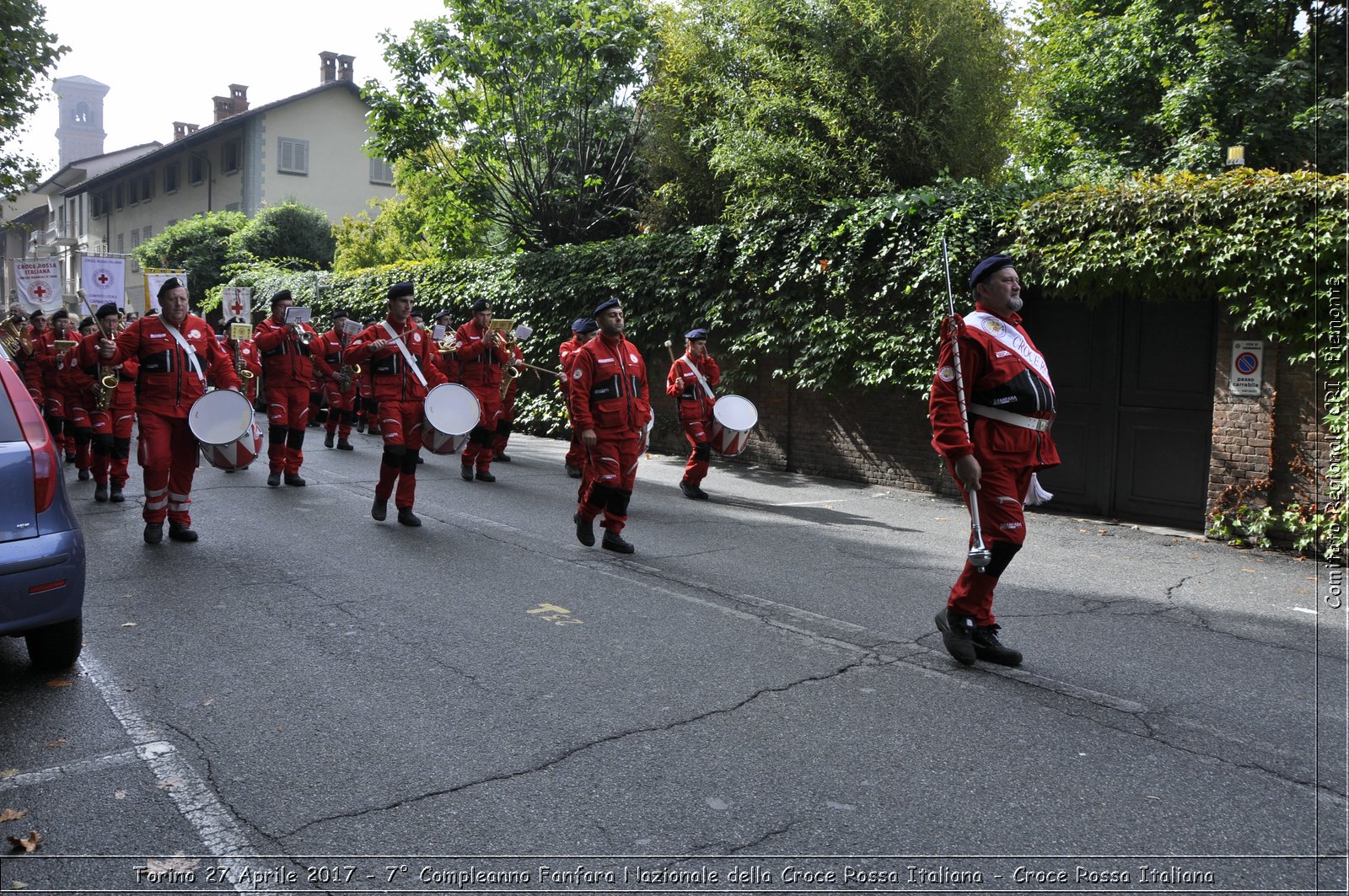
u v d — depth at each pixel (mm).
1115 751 4098
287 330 10484
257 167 38094
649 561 7457
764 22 14703
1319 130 13352
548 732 4160
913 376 10914
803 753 4008
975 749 4078
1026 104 16469
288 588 6383
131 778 3693
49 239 59312
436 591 6395
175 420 7594
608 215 20484
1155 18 15000
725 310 13336
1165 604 6602
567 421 16047
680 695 4629
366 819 3412
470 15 18359
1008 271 4977
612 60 18078
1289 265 8102
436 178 20469
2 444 4492
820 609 6180
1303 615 6348
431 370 8805
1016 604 6527
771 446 13188
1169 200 8781
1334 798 3699
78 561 4609
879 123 13852
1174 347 9359
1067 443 10188
